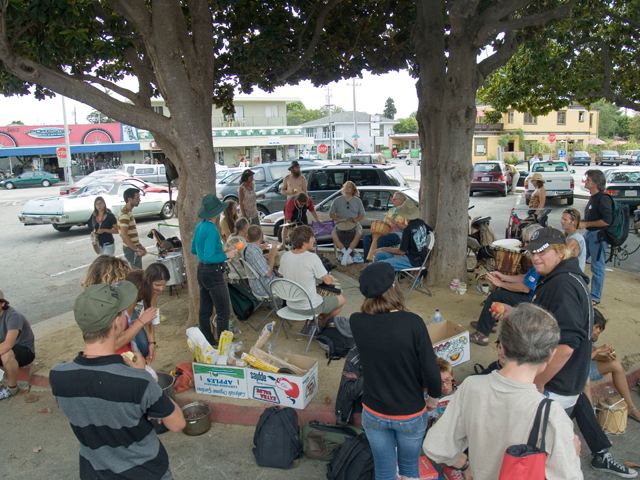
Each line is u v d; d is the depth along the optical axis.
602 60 12.98
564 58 12.42
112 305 2.07
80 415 2.01
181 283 7.25
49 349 5.49
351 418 3.62
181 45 5.01
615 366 3.76
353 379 3.56
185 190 5.30
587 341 2.65
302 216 8.60
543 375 2.57
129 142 40.41
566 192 17.25
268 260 6.10
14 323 4.46
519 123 46.41
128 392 1.98
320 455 3.40
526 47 12.70
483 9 6.61
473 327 5.38
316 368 4.06
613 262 9.34
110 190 15.19
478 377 2.00
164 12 4.79
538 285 2.89
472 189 21.39
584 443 3.59
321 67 9.62
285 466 3.35
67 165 30.16
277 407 3.66
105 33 6.53
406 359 2.36
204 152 5.14
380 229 7.64
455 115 6.46
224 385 4.06
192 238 5.37
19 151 38.16
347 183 8.42
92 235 7.48
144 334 4.05
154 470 2.14
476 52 6.34
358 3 8.84
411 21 8.63
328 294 5.29
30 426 4.11
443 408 3.54
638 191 13.88
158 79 5.02
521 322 1.88
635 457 3.41
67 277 9.43
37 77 4.85
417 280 6.76
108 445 2.05
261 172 14.95
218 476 3.32
